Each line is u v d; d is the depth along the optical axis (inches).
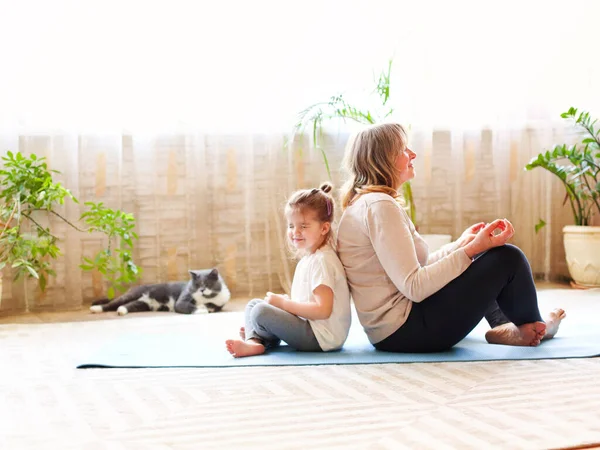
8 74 123.5
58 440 51.5
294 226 80.0
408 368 71.9
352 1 139.6
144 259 134.7
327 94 139.5
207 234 136.7
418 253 79.9
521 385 64.1
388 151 80.0
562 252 152.8
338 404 59.2
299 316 79.7
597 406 57.2
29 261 120.3
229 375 70.7
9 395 64.5
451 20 145.3
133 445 50.1
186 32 132.6
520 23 148.5
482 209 151.0
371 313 78.7
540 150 150.9
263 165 138.9
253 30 135.6
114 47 129.2
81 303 128.7
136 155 133.0
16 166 116.9
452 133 146.9
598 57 149.2
